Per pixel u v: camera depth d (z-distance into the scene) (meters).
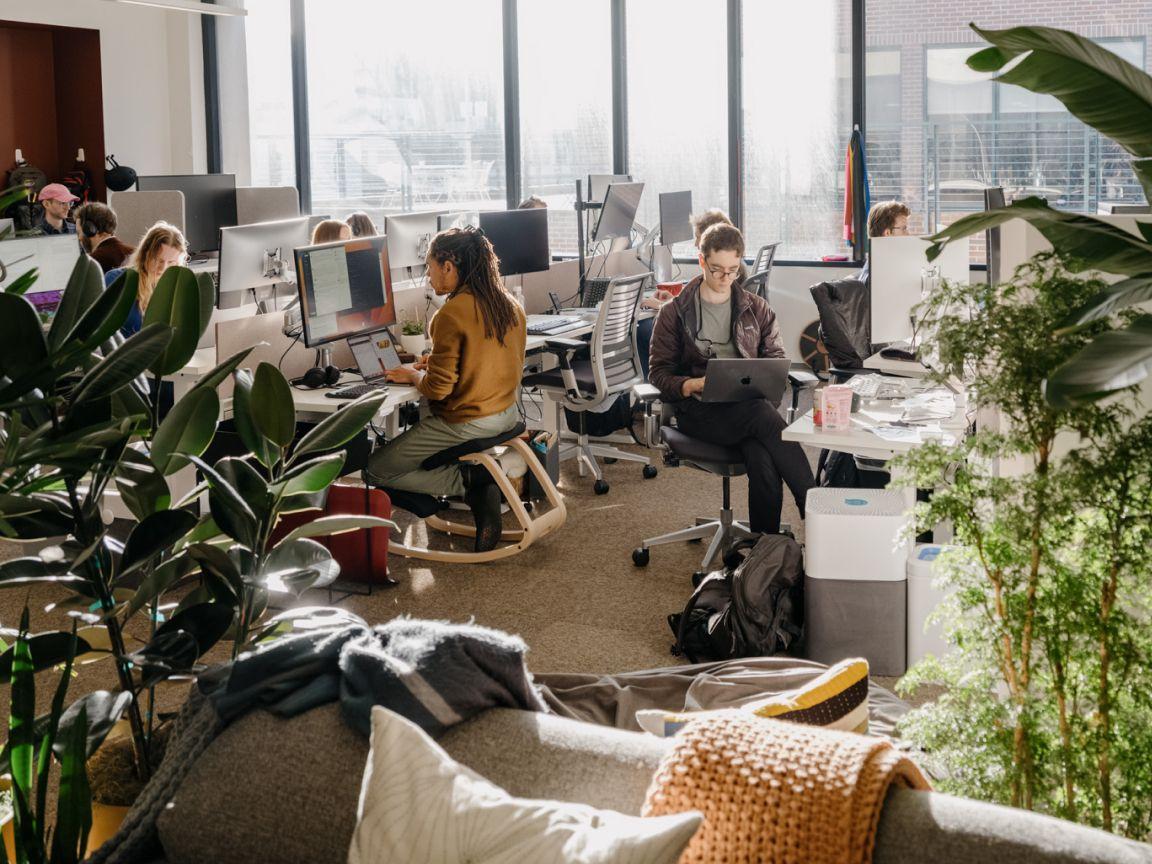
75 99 10.03
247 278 5.69
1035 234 2.93
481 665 1.86
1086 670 1.93
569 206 9.59
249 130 10.26
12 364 1.76
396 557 4.98
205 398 2.09
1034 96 8.20
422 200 10.00
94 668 3.76
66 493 2.10
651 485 6.00
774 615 3.76
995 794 1.96
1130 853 1.37
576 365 6.23
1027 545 1.89
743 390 4.46
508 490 4.80
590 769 1.66
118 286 1.79
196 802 1.75
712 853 1.47
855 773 1.47
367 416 2.22
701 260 4.82
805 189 8.85
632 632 4.13
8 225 4.76
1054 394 1.55
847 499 3.76
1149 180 2.05
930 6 8.32
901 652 3.66
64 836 1.79
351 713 1.76
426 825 1.51
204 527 2.17
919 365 4.85
